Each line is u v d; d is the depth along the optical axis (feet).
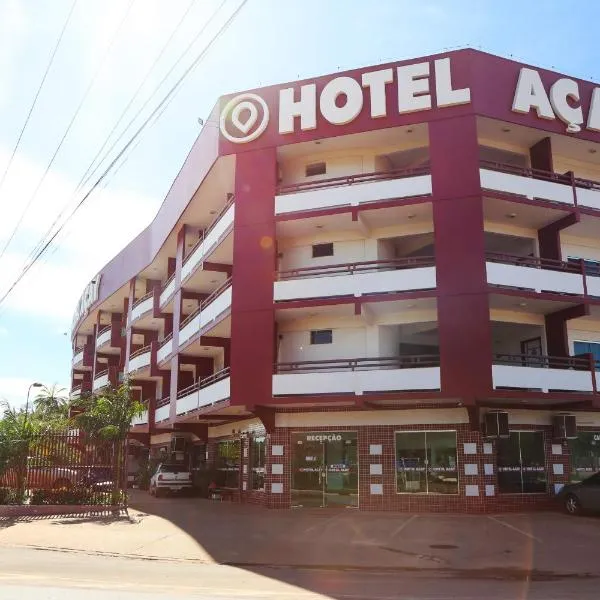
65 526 57.57
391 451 71.77
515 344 82.58
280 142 79.66
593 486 64.28
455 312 68.59
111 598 27.35
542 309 75.66
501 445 71.41
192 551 46.32
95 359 157.99
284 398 71.56
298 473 74.18
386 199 74.23
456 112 73.67
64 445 69.82
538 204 73.67
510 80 75.97
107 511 66.69
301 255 82.33
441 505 69.15
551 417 73.87
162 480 94.63
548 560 43.09
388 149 81.05
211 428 101.60
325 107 78.18
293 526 58.85
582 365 74.08
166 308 116.06
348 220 77.05
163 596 28.35
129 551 46.29
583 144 80.74
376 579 36.94
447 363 67.56
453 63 74.90
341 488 72.59
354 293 73.00
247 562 42.50
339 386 70.13
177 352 101.35
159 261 123.44
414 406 71.87
